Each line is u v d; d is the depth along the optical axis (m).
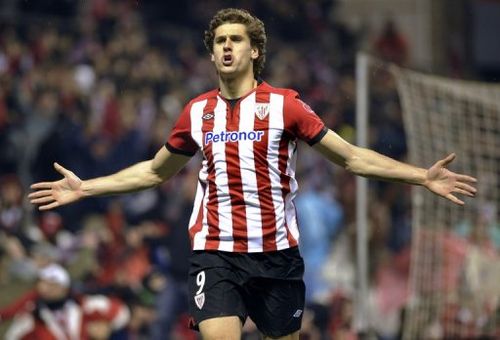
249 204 12.93
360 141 22.34
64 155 30.09
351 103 38.66
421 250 24.25
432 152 24.52
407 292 26.50
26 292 22.44
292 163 13.14
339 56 42.03
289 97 13.02
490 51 49.31
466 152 24.94
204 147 13.09
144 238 25.94
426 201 24.56
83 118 31.12
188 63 36.50
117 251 25.25
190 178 26.61
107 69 33.12
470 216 24.73
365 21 48.69
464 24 48.38
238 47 13.02
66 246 24.38
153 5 39.09
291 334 13.39
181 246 25.53
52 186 13.54
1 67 31.61
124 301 23.59
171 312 24.94
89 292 23.12
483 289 24.14
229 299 12.88
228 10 13.24
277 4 42.47
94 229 26.28
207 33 13.40
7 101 30.47
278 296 13.12
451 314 23.95
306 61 40.47
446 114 24.78
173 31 37.41
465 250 24.36
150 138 31.59
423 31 47.69
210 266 12.98
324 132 12.96
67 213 27.52
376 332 25.70
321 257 27.69
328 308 25.64
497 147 25.09
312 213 27.80
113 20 36.53
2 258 22.84
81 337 22.41
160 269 25.58
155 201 28.97
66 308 22.34
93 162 30.39
